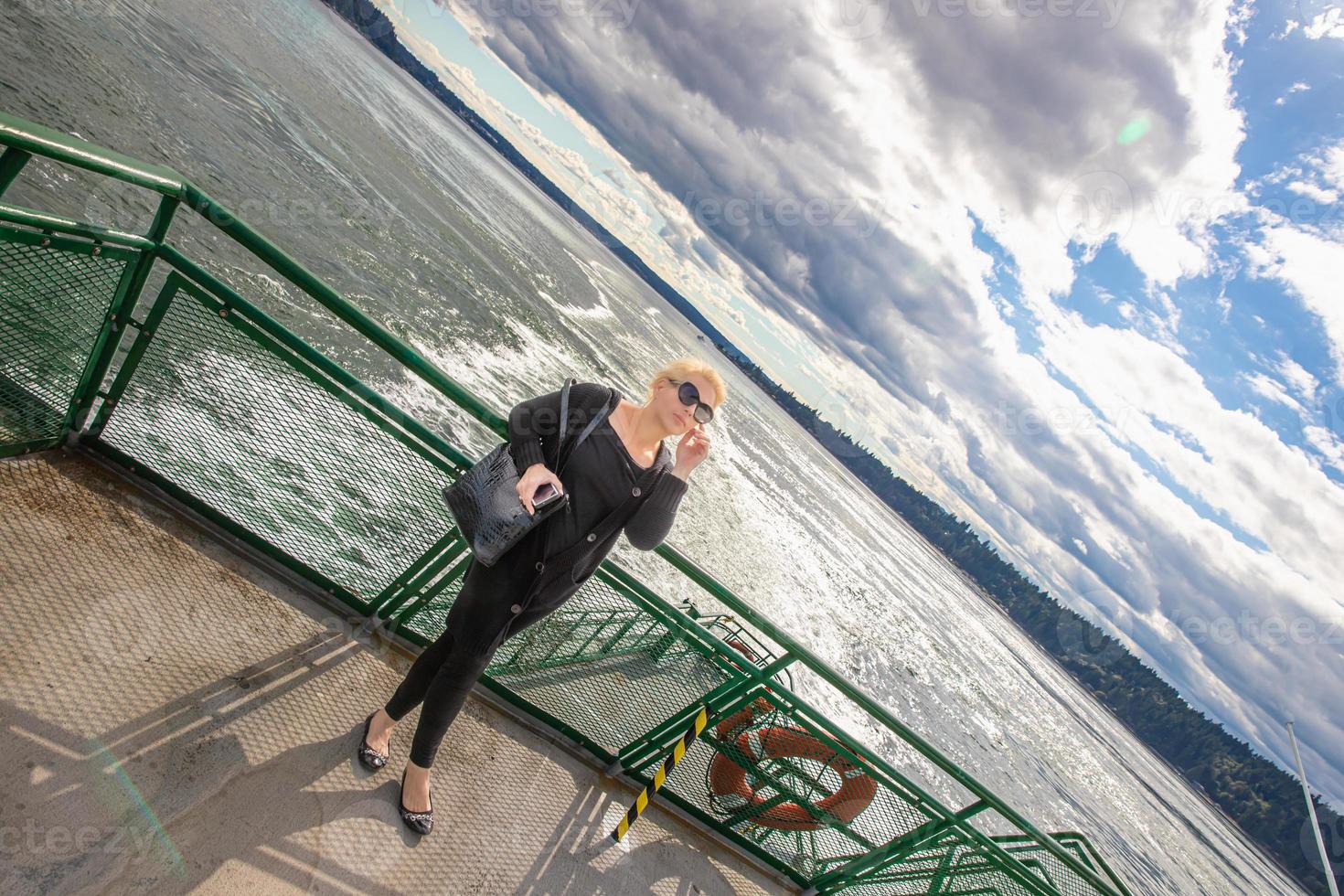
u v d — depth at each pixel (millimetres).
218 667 2705
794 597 35906
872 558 93562
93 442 2998
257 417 2990
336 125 55062
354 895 2404
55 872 1884
